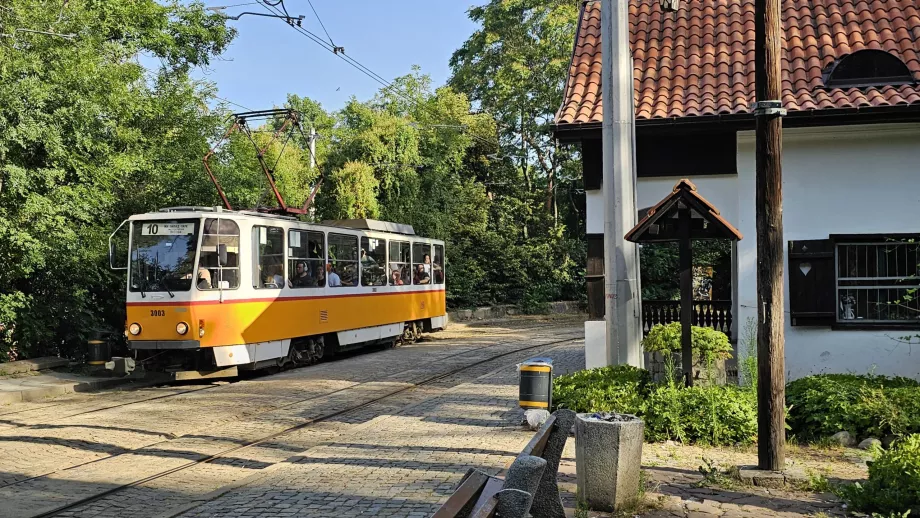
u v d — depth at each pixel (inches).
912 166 513.3
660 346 446.0
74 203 699.4
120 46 810.8
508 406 514.6
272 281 746.2
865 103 491.8
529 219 1744.6
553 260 1699.1
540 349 956.6
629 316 446.3
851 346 512.7
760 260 324.8
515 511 167.8
